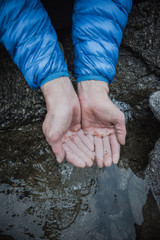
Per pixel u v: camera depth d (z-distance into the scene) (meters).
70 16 0.63
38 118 0.62
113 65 0.50
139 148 0.57
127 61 0.63
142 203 0.48
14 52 0.46
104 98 0.46
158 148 0.52
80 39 0.48
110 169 0.54
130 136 0.59
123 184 0.52
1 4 0.43
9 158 0.57
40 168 0.55
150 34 0.60
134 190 0.50
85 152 0.47
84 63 0.48
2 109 0.61
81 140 0.49
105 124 0.48
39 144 0.59
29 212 0.49
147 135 0.59
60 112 0.43
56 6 0.60
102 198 0.51
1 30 0.44
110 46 0.48
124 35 0.62
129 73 0.63
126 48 0.63
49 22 0.47
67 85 0.46
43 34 0.45
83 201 0.50
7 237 0.46
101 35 0.47
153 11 0.58
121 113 0.46
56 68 0.45
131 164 0.54
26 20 0.43
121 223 0.47
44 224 0.48
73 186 0.52
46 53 0.45
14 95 0.61
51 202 0.50
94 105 0.46
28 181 0.53
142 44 0.61
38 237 0.46
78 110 0.46
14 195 0.51
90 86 0.47
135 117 0.62
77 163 0.46
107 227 0.47
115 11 0.47
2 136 0.61
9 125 0.62
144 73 0.63
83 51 0.48
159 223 0.45
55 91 0.44
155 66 0.61
